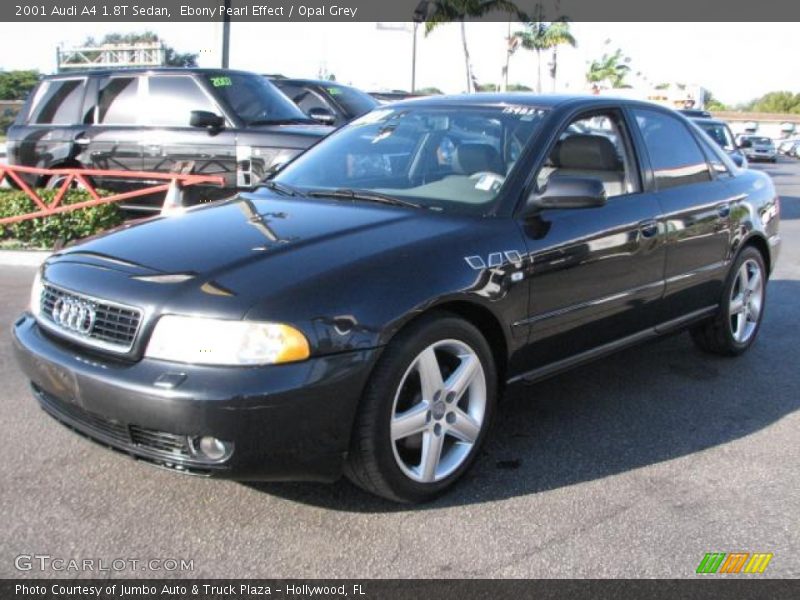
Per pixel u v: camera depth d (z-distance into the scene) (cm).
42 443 377
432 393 321
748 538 308
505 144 398
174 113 860
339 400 289
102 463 358
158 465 290
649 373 507
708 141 525
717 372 511
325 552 292
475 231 347
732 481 357
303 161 455
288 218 358
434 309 321
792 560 294
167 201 762
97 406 293
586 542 303
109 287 304
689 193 471
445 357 335
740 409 446
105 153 882
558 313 376
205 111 832
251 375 276
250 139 816
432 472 326
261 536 302
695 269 473
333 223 348
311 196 400
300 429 283
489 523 315
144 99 877
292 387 278
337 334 288
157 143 852
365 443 301
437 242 332
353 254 314
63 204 851
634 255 417
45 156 920
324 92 1223
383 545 298
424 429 321
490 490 343
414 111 452
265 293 287
